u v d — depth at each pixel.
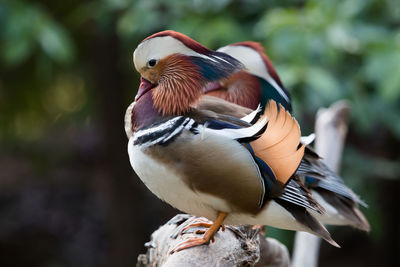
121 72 8.38
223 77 4.14
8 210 10.67
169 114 4.11
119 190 8.63
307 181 4.24
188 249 4.09
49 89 9.15
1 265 9.58
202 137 4.06
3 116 9.27
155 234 4.21
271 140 4.06
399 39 4.83
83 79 8.98
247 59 4.25
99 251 9.75
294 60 4.77
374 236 6.24
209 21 5.25
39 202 10.90
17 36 5.46
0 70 8.09
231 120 4.09
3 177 11.61
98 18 6.32
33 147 11.17
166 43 4.13
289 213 4.09
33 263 9.65
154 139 4.08
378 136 8.27
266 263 4.38
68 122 10.70
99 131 11.12
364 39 4.80
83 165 11.78
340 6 4.88
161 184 4.10
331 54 4.78
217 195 4.08
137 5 5.45
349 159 5.59
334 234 7.96
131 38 6.29
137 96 4.16
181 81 4.12
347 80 5.04
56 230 10.20
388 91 4.75
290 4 5.44
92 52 8.38
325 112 4.57
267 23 4.81
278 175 4.07
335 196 4.27
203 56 4.14
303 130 5.63
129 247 8.66
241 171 4.07
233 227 4.15
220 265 4.07
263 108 4.25
